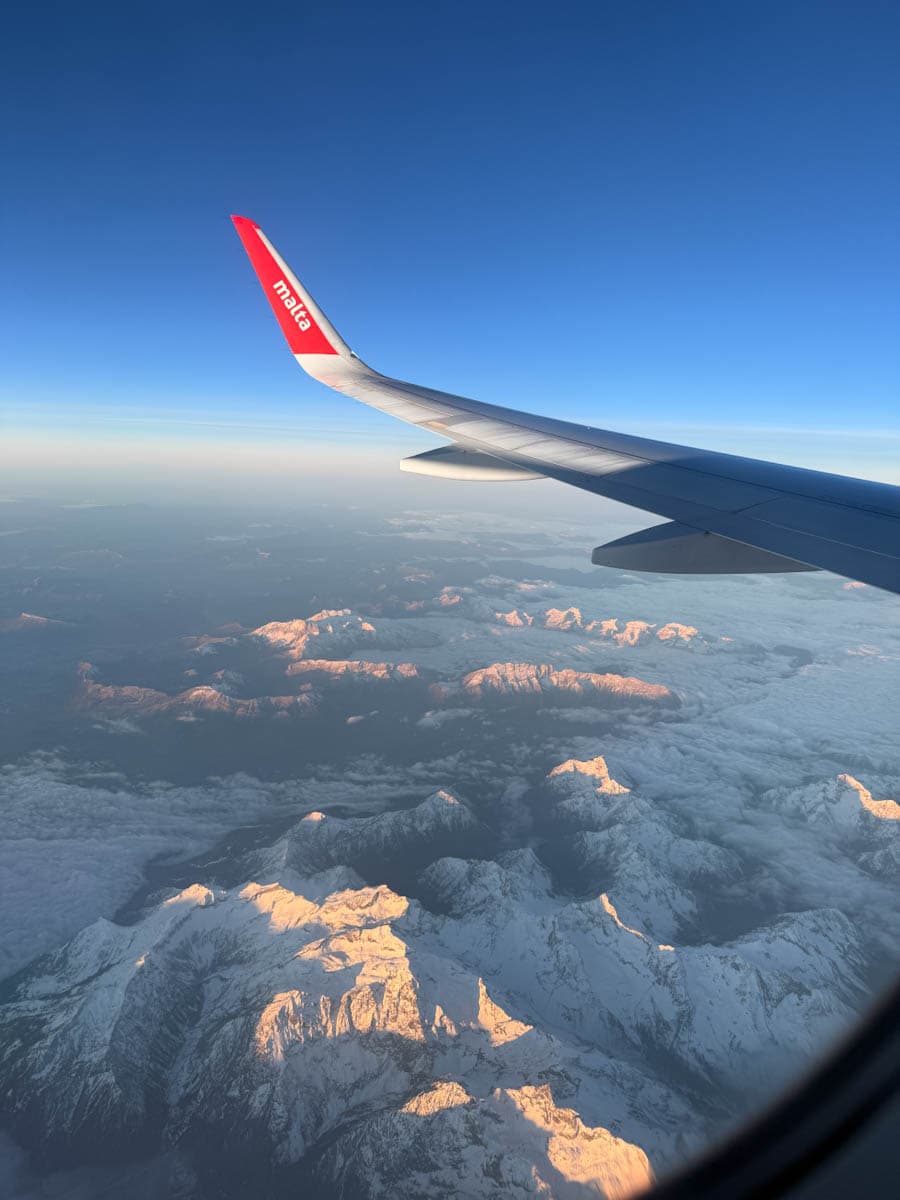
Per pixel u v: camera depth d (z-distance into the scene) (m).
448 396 21.06
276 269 20.58
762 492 12.45
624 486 12.94
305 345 21.66
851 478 13.74
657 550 10.52
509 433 17.39
